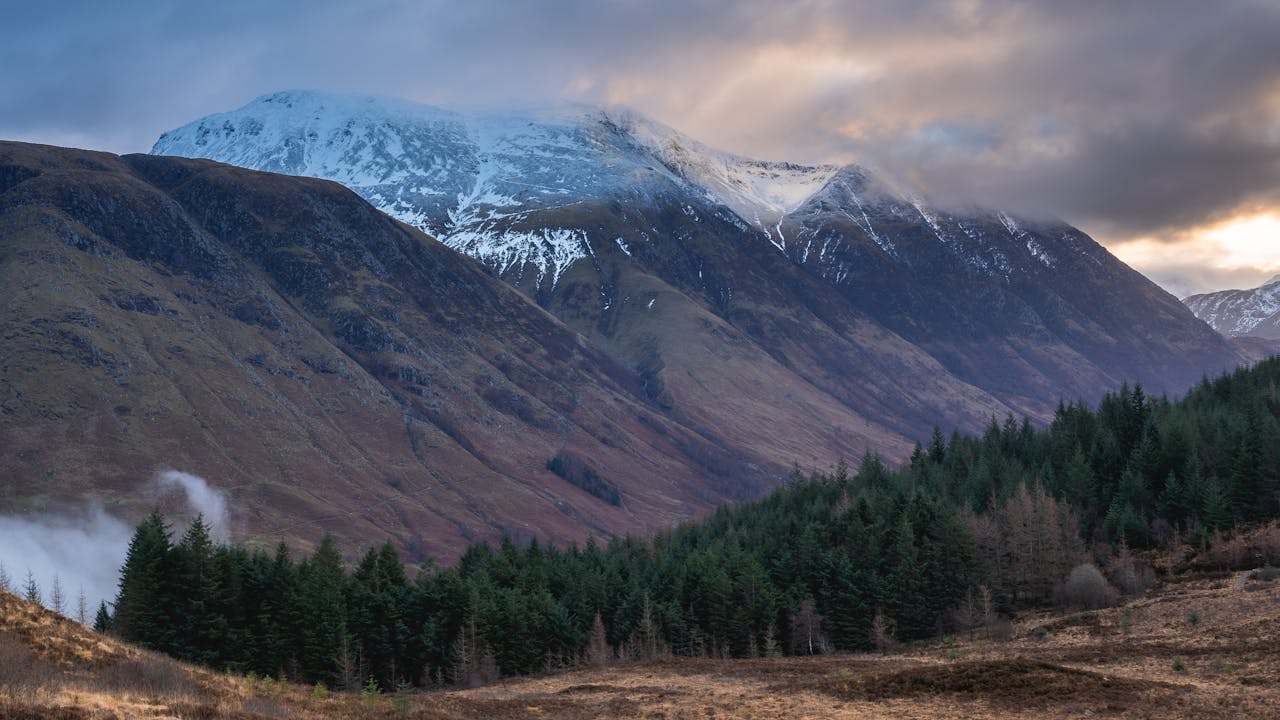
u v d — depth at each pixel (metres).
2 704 38.62
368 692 61.66
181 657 104.31
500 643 117.06
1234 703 53.22
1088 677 60.19
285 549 121.75
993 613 121.31
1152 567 131.50
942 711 56.84
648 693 73.62
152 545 109.12
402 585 129.88
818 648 124.31
